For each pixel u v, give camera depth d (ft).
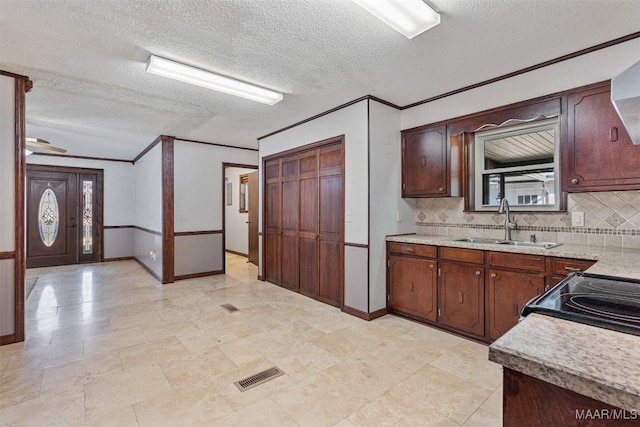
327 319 10.96
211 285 15.88
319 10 6.29
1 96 8.89
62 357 8.19
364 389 6.76
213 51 7.91
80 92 10.47
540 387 2.37
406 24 6.40
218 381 7.07
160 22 6.71
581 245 8.45
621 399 1.92
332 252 12.52
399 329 10.00
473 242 9.89
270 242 16.44
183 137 16.80
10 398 6.41
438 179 10.92
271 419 5.83
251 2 6.05
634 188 7.14
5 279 8.93
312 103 11.58
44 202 21.42
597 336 2.68
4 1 5.98
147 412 6.01
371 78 9.45
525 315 3.40
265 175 16.61
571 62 8.02
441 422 5.73
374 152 11.00
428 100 11.16
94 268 20.53
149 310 11.98
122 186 24.06
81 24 6.77
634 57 7.13
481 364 7.79
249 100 11.21
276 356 8.25
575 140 7.97
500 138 10.40
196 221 17.53
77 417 5.84
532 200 9.70
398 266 11.09
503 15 6.42
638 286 4.17
